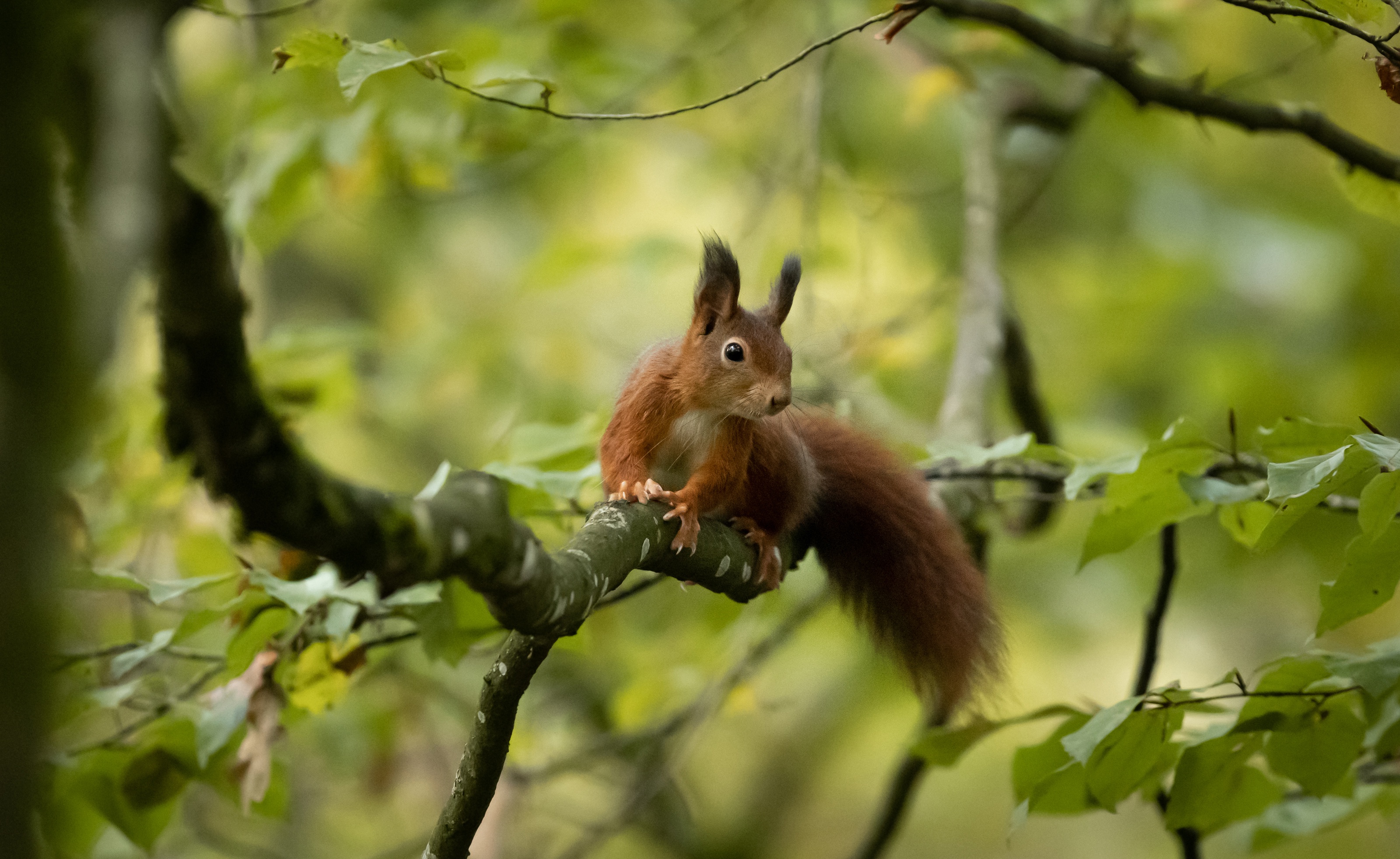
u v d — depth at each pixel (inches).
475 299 737.0
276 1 511.5
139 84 101.5
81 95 103.9
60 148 109.8
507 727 222.2
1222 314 702.5
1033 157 550.0
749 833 683.4
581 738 566.9
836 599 347.6
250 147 474.6
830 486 339.3
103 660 305.7
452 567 157.1
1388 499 215.3
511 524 169.5
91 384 95.8
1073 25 513.3
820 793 842.2
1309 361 676.7
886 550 337.7
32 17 94.2
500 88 436.1
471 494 165.3
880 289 594.6
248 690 273.4
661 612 574.9
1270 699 249.9
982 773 842.2
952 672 331.6
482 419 641.0
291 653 278.7
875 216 524.7
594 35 522.0
